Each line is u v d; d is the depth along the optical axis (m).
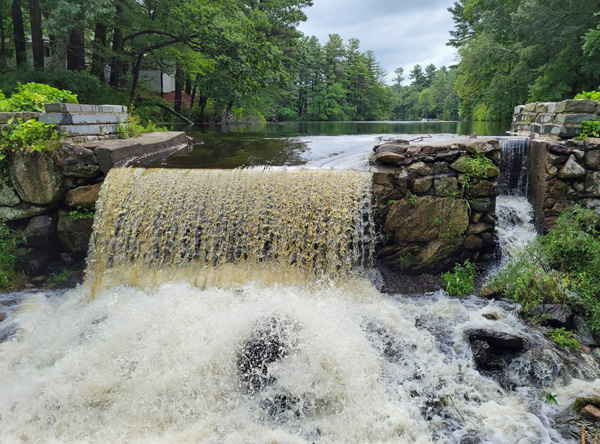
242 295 4.96
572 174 5.42
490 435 3.22
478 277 5.42
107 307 4.95
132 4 15.23
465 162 5.25
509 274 5.05
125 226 5.56
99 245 5.62
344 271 5.22
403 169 5.30
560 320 4.36
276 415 3.52
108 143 6.74
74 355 4.14
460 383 3.76
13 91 12.19
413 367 3.92
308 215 5.25
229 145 9.56
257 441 3.23
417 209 5.32
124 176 5.73
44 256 6.04
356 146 8.88
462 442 3.17
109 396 3.70
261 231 5.30
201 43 15.15
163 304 4.78
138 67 17.78
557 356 3.95
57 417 3.54
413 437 3.25
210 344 4.07
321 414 3.54
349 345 4.04
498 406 3.49
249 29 17.28
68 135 6.07
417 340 4.24
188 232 5.41
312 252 5.21
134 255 5.52
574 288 4.63
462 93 30.39
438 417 3.41
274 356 3.91
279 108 46.53
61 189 5.93
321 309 4.61
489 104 24.08
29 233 5.90
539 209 5.80
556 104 6.12
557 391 3.64
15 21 16.77
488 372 3.92
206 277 5.28
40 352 4.30
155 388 3.70
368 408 3.52
